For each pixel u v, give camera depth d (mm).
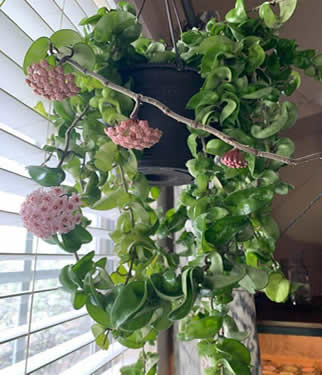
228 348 461
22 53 548
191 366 857
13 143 516
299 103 1518
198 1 1223
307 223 1528
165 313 382
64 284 413
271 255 515
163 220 627
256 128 469
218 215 449
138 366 600
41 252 646
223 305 535
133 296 358
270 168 493
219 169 506
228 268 419
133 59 515
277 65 525
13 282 559
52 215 386
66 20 684
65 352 608
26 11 573
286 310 1097
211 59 468
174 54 519
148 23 992
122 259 482
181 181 604
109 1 820
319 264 1468
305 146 1628
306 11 1200
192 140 474
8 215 494
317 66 548
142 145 427
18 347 553
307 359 1006
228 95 458
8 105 506
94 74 387
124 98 479
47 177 430
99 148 510
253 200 435
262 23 517
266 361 1039
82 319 749
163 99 489
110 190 584
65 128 530
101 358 750
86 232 440
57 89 413
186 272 374
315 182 1561
